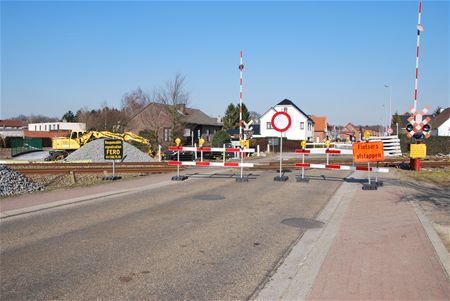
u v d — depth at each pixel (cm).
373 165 2256
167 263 588
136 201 1094
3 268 563
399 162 2333
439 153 4406
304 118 7556
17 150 4800
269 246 677
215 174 1775
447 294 461
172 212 946
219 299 466
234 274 546
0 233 755
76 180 1582
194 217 893
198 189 1313
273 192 1256
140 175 1778
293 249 660
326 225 827
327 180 1566
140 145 3528
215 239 717
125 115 7019
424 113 1827
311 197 1171
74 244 681
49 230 777
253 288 498
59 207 1012
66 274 541
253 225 823
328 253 627
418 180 1516
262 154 4153
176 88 8094
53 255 622
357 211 956
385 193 1199
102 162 2420
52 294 477
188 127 5916
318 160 2939
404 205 987
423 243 659
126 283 512
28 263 585
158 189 1314
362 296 458
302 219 880
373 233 743
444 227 764
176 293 482
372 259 589
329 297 458
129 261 595
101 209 984
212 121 7481
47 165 2236
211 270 561
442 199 1070
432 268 543
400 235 715
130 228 792
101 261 595
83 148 2928
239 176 1672
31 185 1370
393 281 501
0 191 1209
